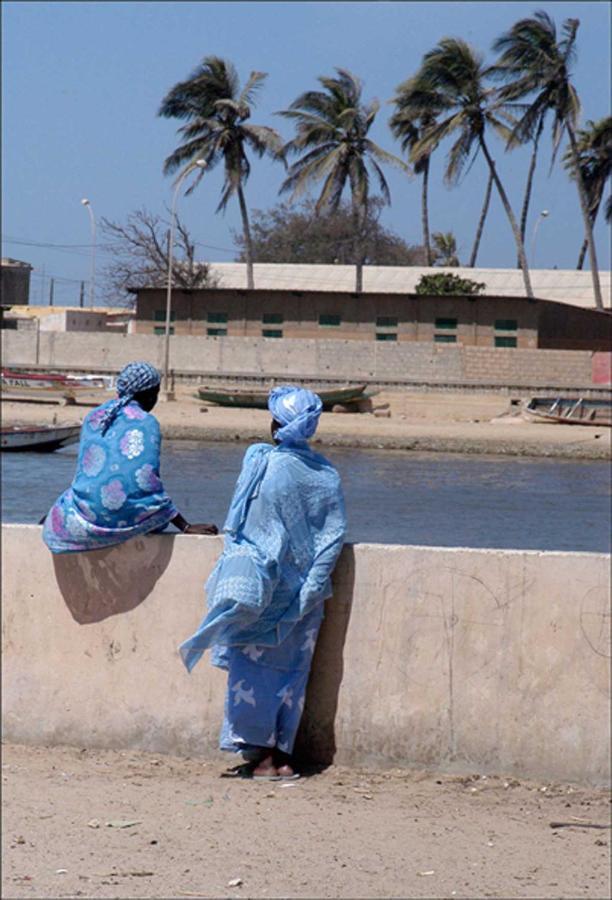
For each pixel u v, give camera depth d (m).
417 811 9.76
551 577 10.25
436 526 48.12
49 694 11.03
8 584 11.07
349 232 157.25
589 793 10.12
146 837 9.12
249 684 10.26
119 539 10.66
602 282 116.62
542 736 10.27
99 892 8.04
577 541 45.16
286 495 9.93
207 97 108.62
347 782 10.36
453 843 9.09
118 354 98.81
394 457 75.81
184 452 71.81
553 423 85.81
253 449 10.09
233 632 10.12
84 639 10.95
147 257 130.75
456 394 91.56
